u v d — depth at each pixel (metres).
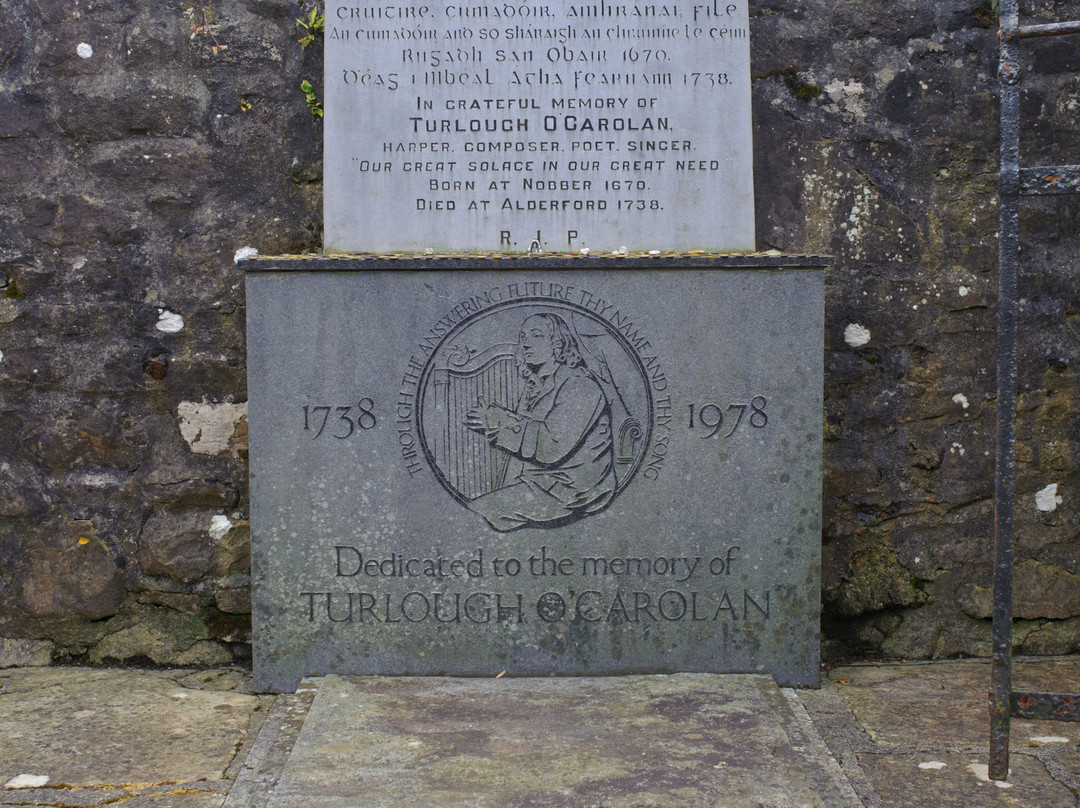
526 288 3.08
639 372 3.10
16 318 3.33
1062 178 2.37
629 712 2.83
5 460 3.35
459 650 3.13
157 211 3.35
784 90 3.39
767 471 3.10
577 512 3.11
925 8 3.40
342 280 3.06
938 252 3.41
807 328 3.08
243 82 3.36
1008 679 2.49
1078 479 3.42
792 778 2.44
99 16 3.33
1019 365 3.42
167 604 3.39
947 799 2.43
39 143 3.33
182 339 3.36
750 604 3.12
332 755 2.55
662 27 3.24
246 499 3.38
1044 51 3.40
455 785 2.40
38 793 2.47
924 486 3.43
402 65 3.23
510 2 3.22
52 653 3.39
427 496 3.10
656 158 3.25
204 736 2.80
